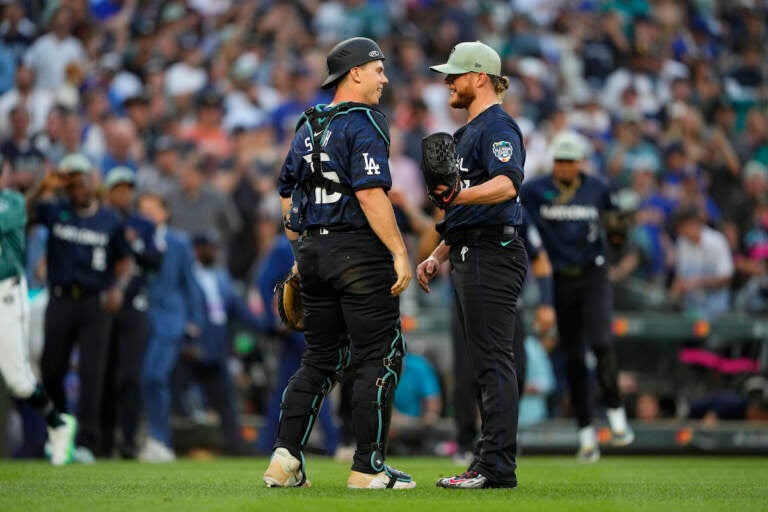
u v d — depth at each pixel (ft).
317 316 64.03
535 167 181.98
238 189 170.50
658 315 139.54
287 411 64.54
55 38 189.26
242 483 70.79
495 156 62.44
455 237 64.18
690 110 222.89
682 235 167.53
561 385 136.77
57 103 161.17
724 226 184.96
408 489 63.31
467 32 237.45
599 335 105.40
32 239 128.16
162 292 126.21
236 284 166.91
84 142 167.84
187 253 128.36
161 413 122.83
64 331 110.01
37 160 147.23
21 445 126.93
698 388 135.74
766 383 132.57
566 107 219.61
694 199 185.57
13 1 197.16
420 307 152.56
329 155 62.13
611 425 107.55
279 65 206.28
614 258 156.04
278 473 64.03
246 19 227.61
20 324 93.97
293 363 122.72
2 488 66.64
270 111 198.29
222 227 160.76
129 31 217.56
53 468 91.71
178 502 56.03
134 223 120.06
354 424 63.62
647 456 127.44
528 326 133.18
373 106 63.57
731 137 224.12
